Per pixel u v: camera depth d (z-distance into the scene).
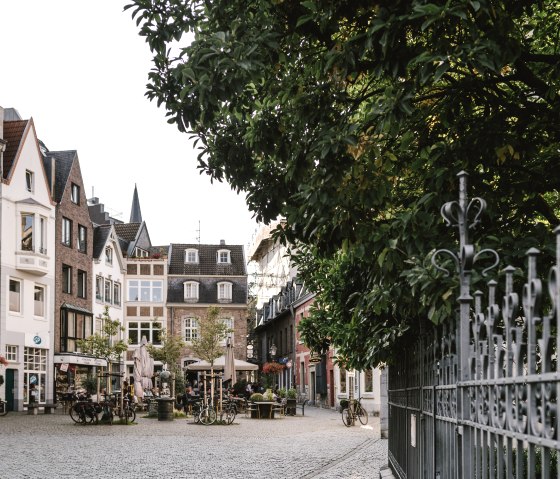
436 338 6.44
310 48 8.33
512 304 3.39
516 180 7.96
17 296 44.34
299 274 14.23
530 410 3.11
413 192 8.88
